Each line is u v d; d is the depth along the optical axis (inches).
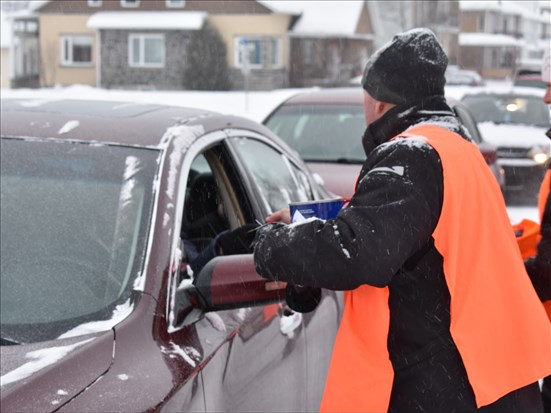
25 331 89.8
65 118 116.0
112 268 96.1
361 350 94.7
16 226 102.0
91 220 101.4
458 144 94.1
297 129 295.0
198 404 87.8
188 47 1736.0
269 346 109.3
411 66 96.3
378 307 93.2
